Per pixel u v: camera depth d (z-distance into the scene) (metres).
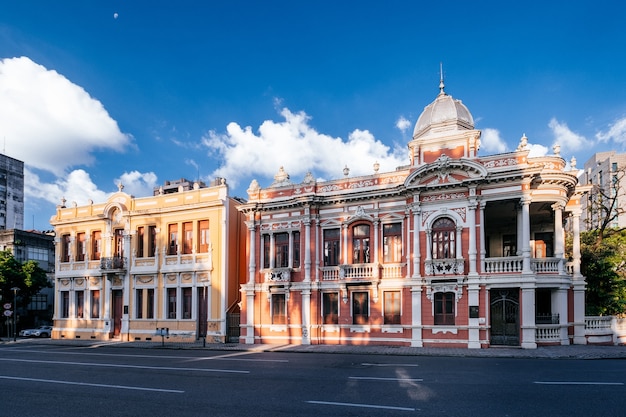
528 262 23.86
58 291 38.53
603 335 24.86
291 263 29.89
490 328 24.78
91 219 36.88
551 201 25.05
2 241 52.44
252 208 31.09
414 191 26.61
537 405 10.59
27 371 17.89
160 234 34.19
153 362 20.25
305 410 10.39
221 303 31.25
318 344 28.00
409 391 12.42
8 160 71.31
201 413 10.31
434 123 27.64
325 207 29.53
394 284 26.83
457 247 25.41
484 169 24.78
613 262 31.23
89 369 18.12
